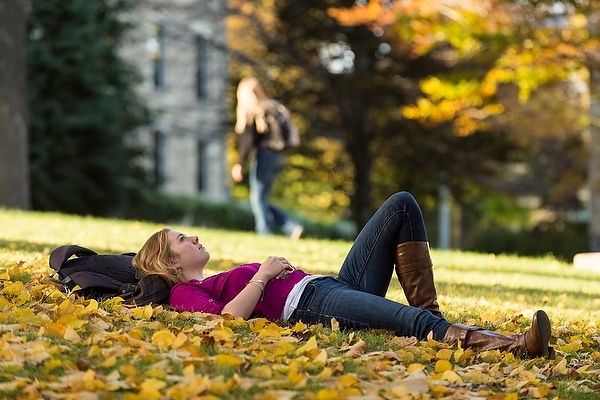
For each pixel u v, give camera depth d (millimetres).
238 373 4004
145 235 10828
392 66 22688
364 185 23703
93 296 5574
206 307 5121
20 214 12703
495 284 8547
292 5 22984
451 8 15789
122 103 22094
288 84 24125
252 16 24141
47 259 7336
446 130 24000
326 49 23891
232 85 25125
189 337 4566
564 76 16109
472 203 29656
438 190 26219
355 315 4973
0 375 3779
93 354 4129
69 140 20969
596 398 4383
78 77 21016
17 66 17000
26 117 17219
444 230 32406
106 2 21859
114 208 22719
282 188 34531
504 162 25125
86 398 3541
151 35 28766
